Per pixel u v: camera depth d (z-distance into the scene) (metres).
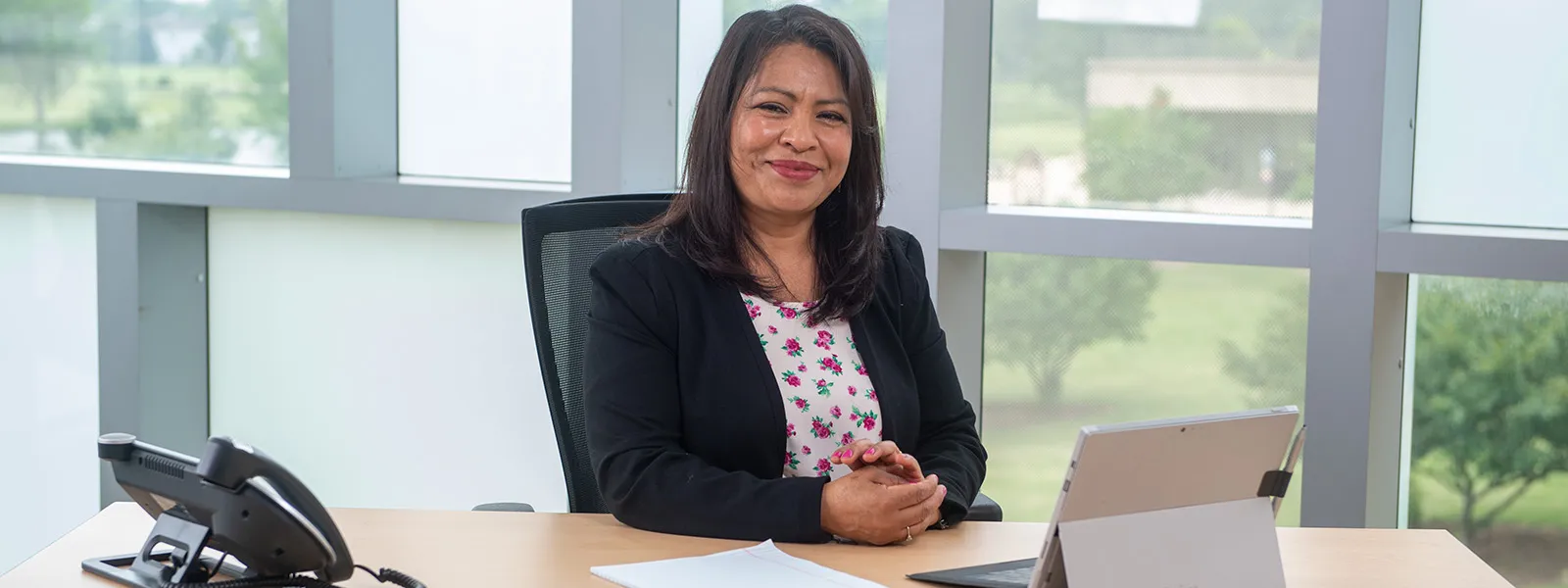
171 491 1.46
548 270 2.08
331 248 3.35
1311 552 1.67
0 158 3.52
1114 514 1.31
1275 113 2.69
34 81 3.50
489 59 3.25
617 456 1.77
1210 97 2.75
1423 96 2.60
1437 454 2.68
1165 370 2.85
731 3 3.08
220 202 3.26
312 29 3.16
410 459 3.34
